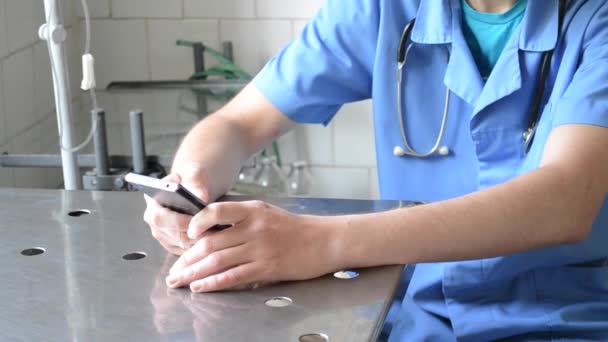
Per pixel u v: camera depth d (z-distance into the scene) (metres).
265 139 1.51
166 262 1.06
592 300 1.30
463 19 1.42
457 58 1.38
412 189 1.49
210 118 1.46
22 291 0.97
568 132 1.17
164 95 2.31
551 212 1.09
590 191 1.12
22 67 2.18
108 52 2.57
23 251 1.09
